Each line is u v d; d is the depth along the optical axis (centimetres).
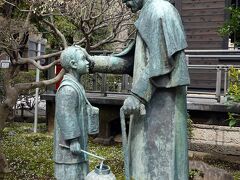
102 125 788
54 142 251
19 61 531
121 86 848
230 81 530
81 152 243
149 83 186
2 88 737
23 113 1097
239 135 784
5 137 804
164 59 185
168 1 198
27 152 678
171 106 196
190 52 829
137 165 199
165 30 183
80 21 491
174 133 195
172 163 194
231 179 500
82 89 245
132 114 191
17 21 514
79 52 239
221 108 648
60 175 246
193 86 923
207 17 937
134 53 212
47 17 608
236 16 586
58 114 237
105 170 214
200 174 505
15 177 538
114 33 538
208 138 773
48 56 545
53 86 853
